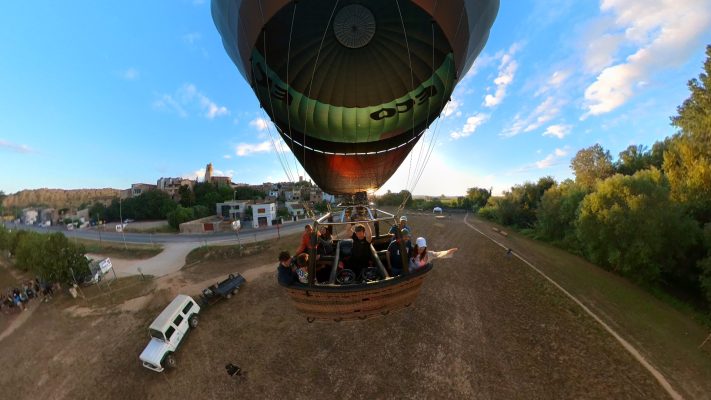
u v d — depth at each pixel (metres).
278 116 8.33
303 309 5.59
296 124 8.35
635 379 16.17
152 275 35.22
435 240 41.28
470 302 24.62
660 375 16.20
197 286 30.36
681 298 24.41
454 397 16.39
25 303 30.75
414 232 45.59
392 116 8.26
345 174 9.38
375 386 17.48
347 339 21.19
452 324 22.00
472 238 42.38
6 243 45.56
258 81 7.80
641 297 24.52
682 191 27.41
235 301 26.52
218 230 60.16
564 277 28.23
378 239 7.20
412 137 8.92
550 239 41.94
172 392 18.06
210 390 17.95
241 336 22.03
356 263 6.20
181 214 68.12
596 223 29.09
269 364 19.47
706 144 26.20
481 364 18.31
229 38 8.29
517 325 21.56
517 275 28.98
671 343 18.75
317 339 21.36
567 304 23.41
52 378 20.34
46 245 31.53
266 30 6.89
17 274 42.28
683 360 17.27
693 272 24.92
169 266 38.41
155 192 93.62
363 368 18.75
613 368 17.03
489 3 7.72
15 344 24.41
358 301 5.29
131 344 22.41
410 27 7.03
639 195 26.16
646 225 25.06
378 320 22.83
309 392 17.44
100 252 48.09
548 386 16.50
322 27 6.96
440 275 29.27
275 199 90.62
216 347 21.05
